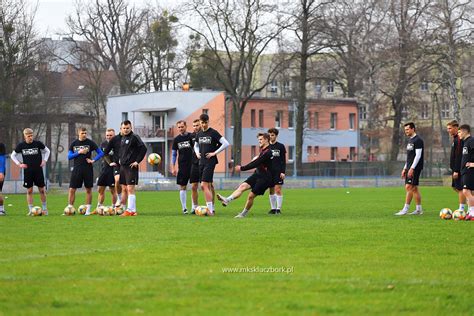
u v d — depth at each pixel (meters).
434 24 152.00
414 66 169.50
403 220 47.22
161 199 85.25
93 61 198.50
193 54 167.12
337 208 64.56
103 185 55.31
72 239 35.75
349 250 31.19
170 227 41.84
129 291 21.98
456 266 27.14
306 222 45.22
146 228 41.31
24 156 54.19
